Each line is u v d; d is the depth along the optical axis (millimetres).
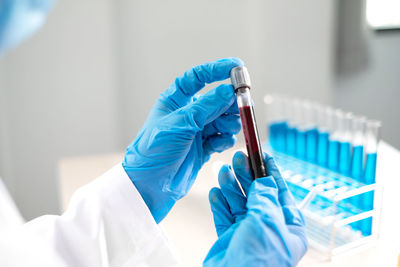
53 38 2154
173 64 2381
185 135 752
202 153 867
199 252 900
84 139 2350
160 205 811
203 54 2389
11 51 2113
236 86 745
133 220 746
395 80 2574
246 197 764
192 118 748
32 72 2176
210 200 762
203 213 1076
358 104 2609
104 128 2363
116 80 2307
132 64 2336
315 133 1246
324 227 859
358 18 2312
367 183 959
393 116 2643
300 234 677
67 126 2303
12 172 2293
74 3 2133
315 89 2547
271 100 1455
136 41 2303
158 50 2344
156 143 746
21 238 471
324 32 2445
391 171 1255
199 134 851
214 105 757
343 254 861
